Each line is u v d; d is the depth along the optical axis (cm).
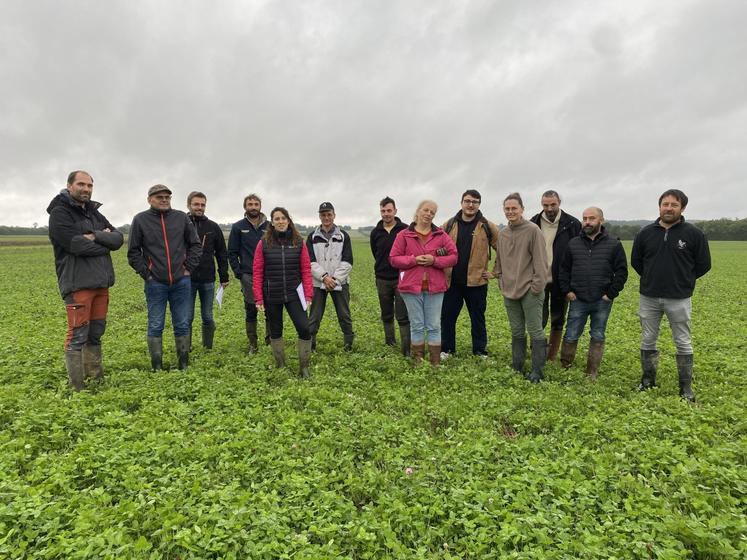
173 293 809
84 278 691
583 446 529
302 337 796
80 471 460
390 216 929
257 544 356
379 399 688
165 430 554
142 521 388
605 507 406
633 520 396
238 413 606
